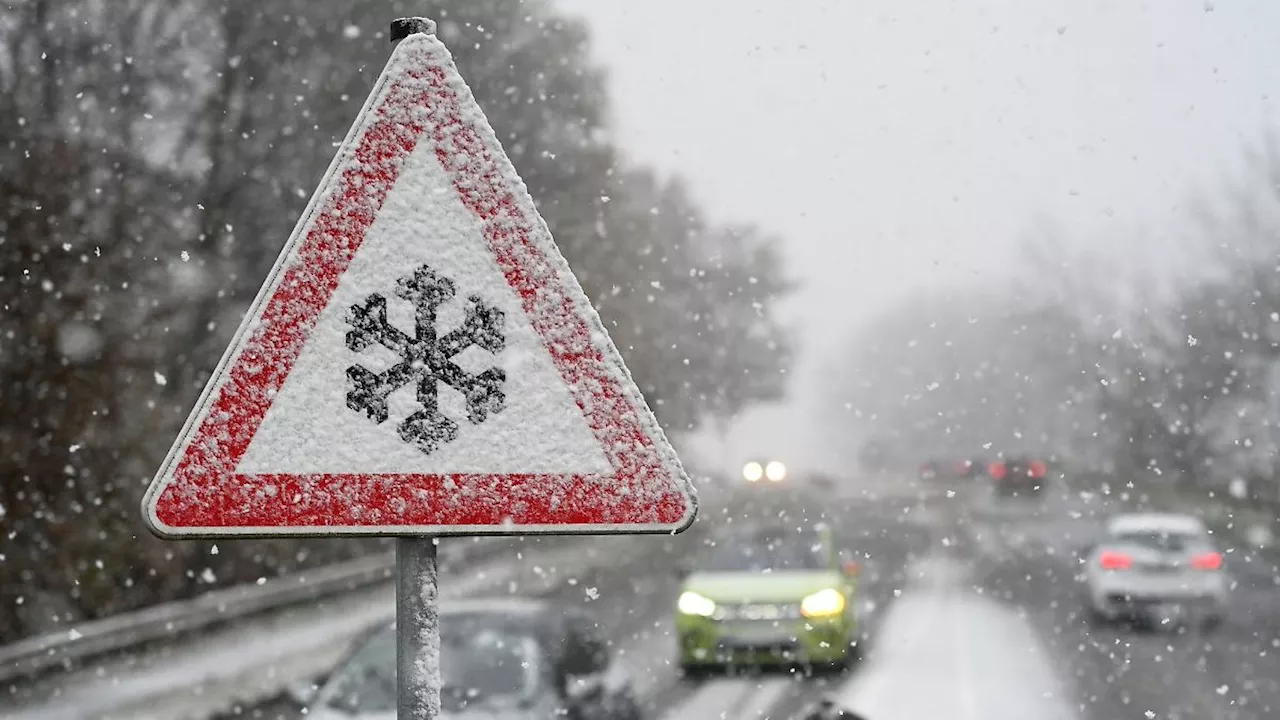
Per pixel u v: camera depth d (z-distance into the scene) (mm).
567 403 2496
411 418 2445
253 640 16750
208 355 23703
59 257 18219
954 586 24766
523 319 2498
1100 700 13312
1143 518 20906
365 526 2420
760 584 15719
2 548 16750
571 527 2479
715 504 45656
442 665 8844
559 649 9289
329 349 2439
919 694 13727
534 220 2514
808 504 43094
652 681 15203
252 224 26281
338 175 2477
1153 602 19578
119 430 18250
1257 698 13312
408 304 2469
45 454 17297
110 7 24422
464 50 31000
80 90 23875
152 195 23438
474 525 2449
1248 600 23641
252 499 2396
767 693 14156
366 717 8617
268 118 26953
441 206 2496
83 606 17734
